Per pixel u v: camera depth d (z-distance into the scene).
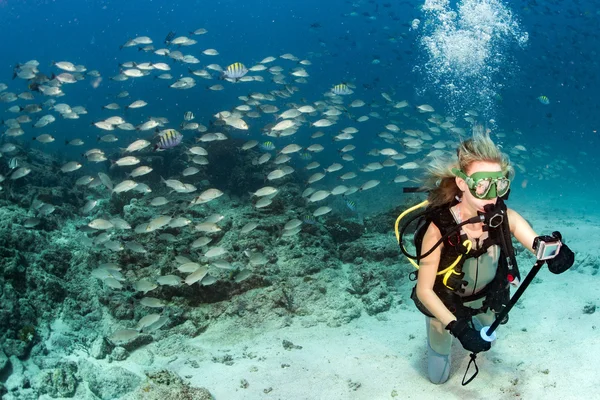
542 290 5.56
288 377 4.30
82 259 7.06
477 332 2.44
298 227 7.71
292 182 12.69
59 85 11.34
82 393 4.39
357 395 3.79
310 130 27.47
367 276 6.38
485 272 2.77
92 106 40.47
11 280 5.77
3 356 4.70
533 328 4.49
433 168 2.70
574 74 21.78
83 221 9.58
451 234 2.61
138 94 49.31
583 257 6.86
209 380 4.43
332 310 5.94
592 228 9.22
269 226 8.22
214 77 12.05
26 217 7.70
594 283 5.54
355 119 12.54
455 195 2.62
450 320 2.52
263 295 6.19
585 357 3.72
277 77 12.73
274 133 10.59
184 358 5.13
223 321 5.99
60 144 22.41
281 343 5.24
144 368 4.96
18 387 4.40
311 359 4.67
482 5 24.22
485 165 2.46
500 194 2.42
